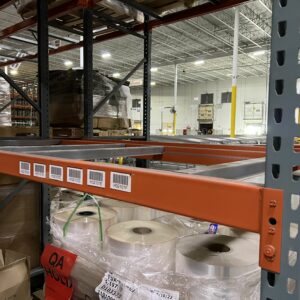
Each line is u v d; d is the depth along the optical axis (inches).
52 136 94.8
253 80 553.9
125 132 108.0
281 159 15.2
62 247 37.2
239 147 51.8
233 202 16.2
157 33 318.0
